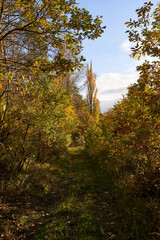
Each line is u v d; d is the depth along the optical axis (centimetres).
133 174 557
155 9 371
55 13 347
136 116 476
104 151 1005
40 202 498
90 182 678
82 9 336
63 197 536
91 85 3212
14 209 415
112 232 333
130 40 398
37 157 830
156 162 455
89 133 1486
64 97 685
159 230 293
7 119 507
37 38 394
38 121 597
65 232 326
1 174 500
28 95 535
